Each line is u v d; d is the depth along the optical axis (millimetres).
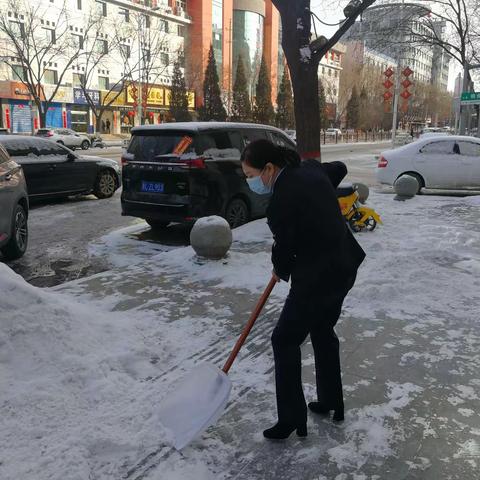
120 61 49375
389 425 2953
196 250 6172
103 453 2666
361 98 79062
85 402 3080
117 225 9352
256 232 7750
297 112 8406
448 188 13664
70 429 2818
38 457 2580
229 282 5465
